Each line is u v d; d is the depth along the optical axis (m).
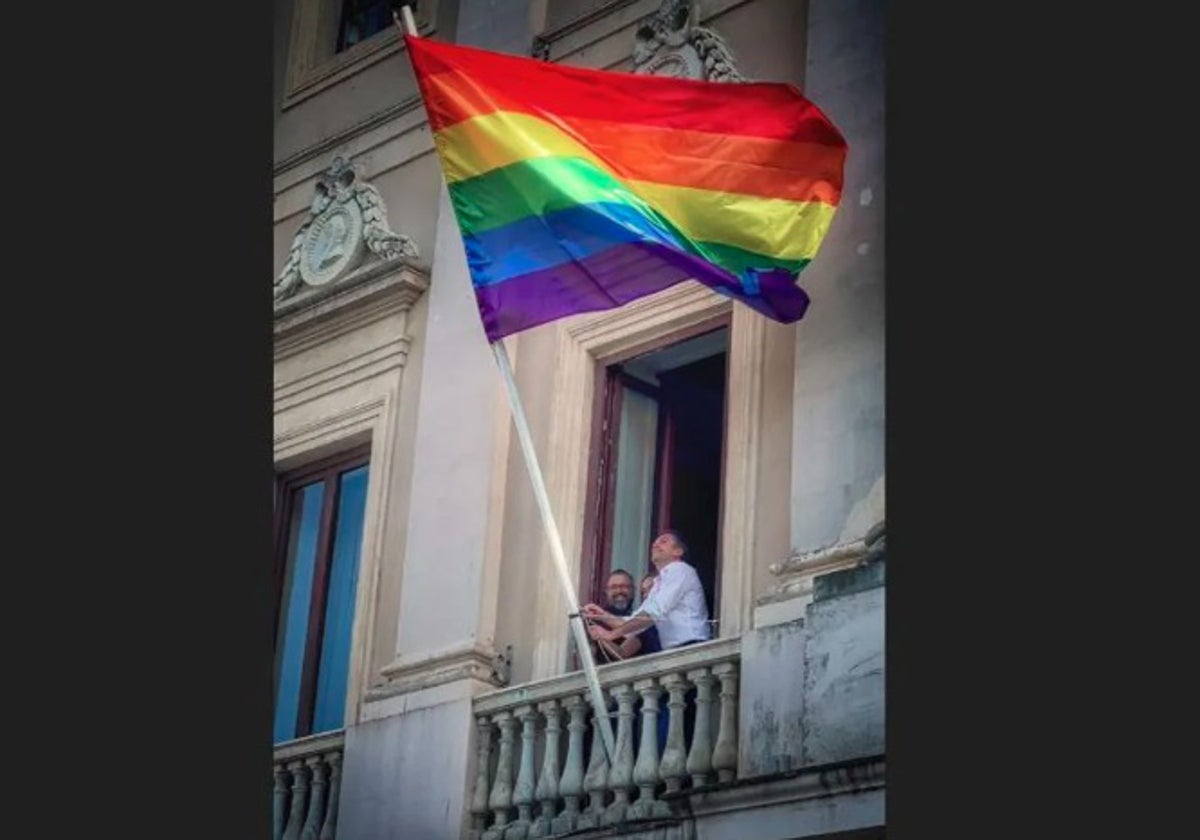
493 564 17.69
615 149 16.36
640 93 16.47
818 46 16.94
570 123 16.48
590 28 18.55
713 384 17.39
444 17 19.75
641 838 15.63
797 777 14.95
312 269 19.64
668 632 16.33
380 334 19.08
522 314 16.39
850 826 14.70
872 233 16.19
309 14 20.72
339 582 18.91
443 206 19.09
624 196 16.17
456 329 18.61
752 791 15.12
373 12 20.59
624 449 17.62
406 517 18.34
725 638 15.74
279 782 18.20
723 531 16.38
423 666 17.64
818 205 16.05
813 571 15.68
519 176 16.39
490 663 17.39
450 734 17.19
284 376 19.59
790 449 16.22
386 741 17.56
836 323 16.14
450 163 16.56
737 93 16.36
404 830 17.19
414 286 18.95
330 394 19.27
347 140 19.91
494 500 17.83
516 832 16.55
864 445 15.74
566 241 16.30
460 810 16.92
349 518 19.06
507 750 16.89
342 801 17.66
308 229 19.81
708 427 17.36
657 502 17.44
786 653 15.42
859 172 16.38
